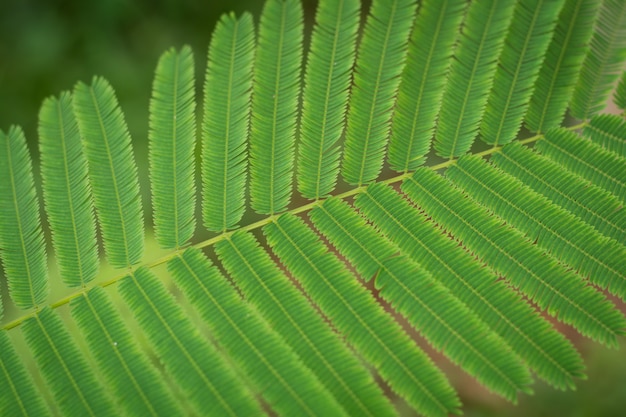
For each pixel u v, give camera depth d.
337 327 0.24
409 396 0.23
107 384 0.24
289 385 0.23
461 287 0.24
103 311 0.24
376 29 0.24
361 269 0.24
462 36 0.24
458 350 0.23
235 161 0.24
